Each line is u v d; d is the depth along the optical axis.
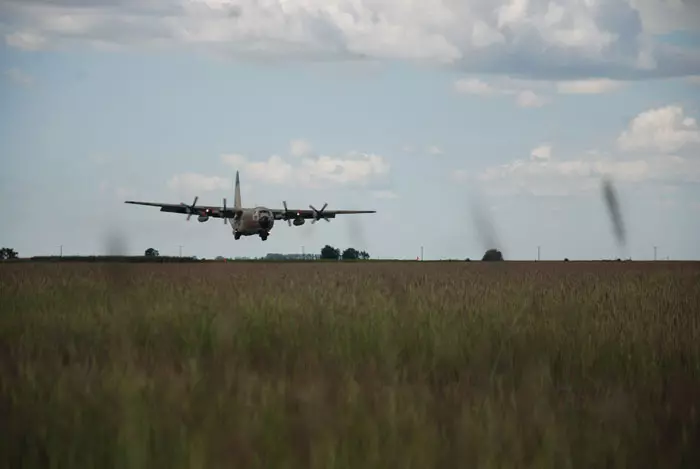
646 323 30.11
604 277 66.38
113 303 36.28
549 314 32.91
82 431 15.60
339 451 14.48
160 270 72.44
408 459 14.11
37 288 46.56
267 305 34.50
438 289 46.28
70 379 19.38
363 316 31.06
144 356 22.94
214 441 14.95
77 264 95.44
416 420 15.96
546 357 22.89
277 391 18.30
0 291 44.38
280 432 15.51
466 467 13.97
